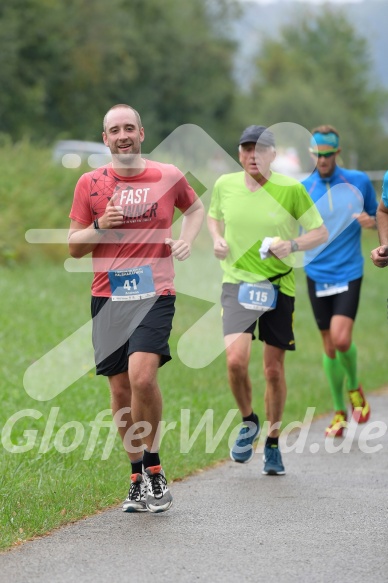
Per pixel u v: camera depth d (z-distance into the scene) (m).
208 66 148.00
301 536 13.05
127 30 128.25
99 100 120.25
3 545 12.38
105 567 11.55
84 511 14.38
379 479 17.09
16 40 104.94
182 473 17.33
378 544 12.64
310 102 174.38
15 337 27.69
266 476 17.41
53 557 11.98
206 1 169.62
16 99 106.50
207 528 13.51
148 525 13.67
